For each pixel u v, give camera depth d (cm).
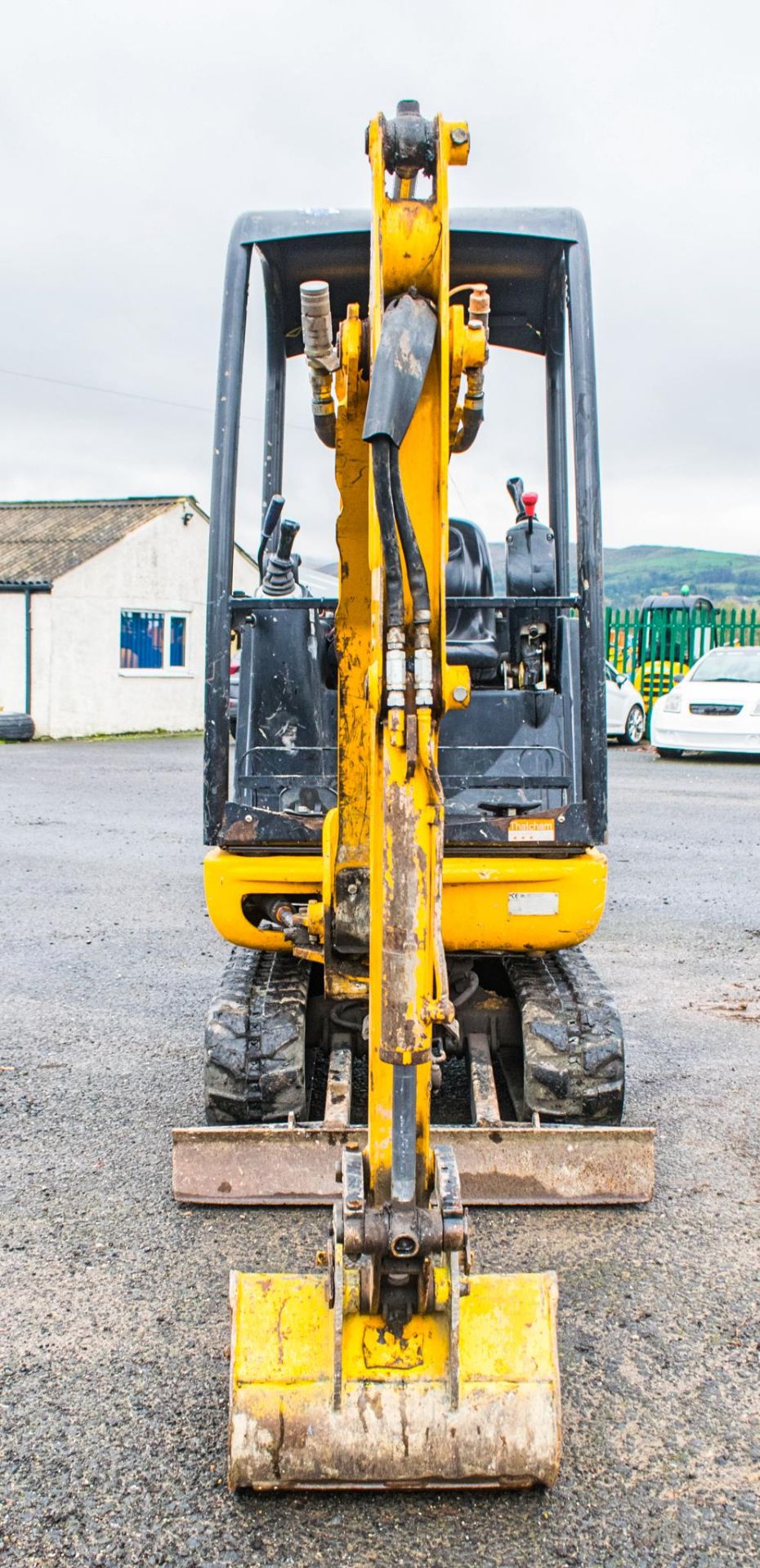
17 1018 641
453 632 557
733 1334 351
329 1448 274
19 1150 473
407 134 296
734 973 737
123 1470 294
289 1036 453
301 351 559
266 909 455
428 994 269
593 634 440
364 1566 265
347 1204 265
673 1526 277
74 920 873
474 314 315
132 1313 360
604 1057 449
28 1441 304
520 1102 491
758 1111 518
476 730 480
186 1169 421
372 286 297
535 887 443
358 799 390
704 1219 417
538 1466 276
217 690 446
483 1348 280
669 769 1839
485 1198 418
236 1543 272
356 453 366
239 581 1549
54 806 1434
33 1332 351
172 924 862
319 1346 281
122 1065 570
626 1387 326
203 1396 322
